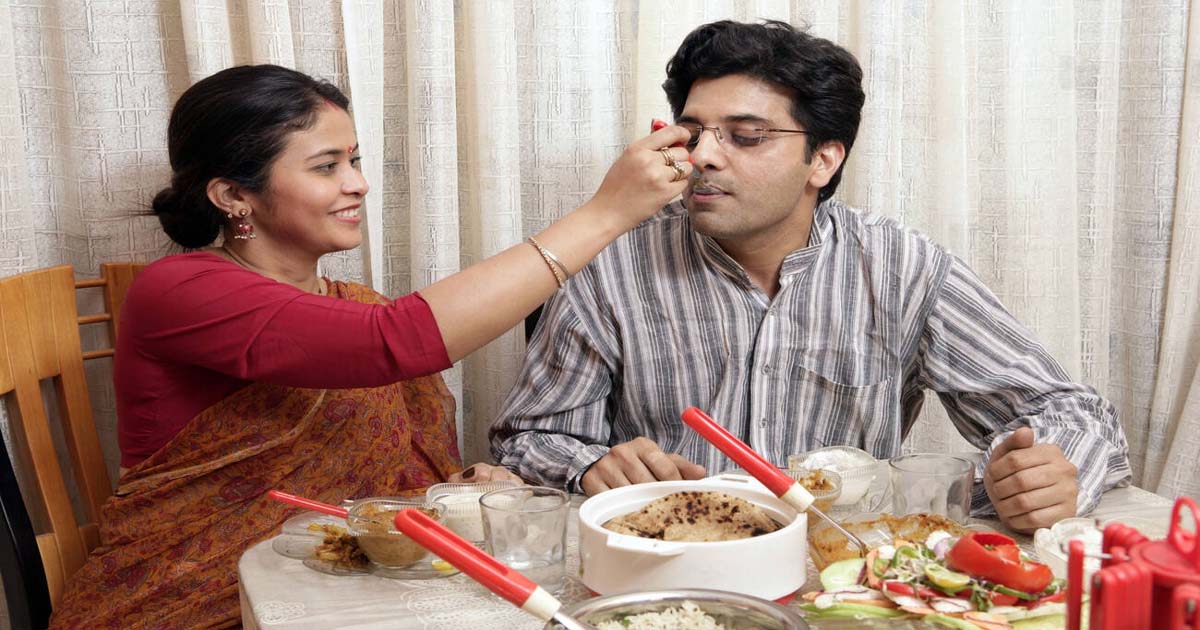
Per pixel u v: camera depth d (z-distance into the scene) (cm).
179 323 145
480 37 198
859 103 166
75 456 175
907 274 170
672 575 100
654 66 208
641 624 90
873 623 99
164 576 143
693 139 158
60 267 174
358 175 159
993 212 236
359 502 123
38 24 187
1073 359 239
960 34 219
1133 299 252
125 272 187
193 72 184
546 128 208
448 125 198
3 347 163
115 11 186
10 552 156
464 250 216
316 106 154
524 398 172
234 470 150
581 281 173
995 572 94
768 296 172
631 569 100
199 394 153
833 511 129
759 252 168
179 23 191
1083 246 243
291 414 152
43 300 171
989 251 238
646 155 139
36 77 189
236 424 151
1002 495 128
